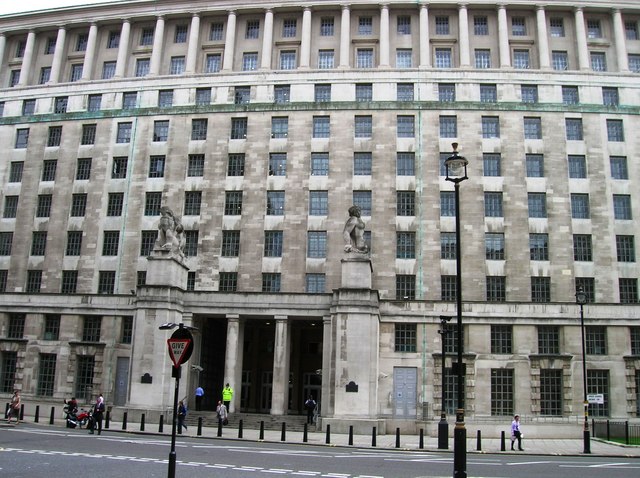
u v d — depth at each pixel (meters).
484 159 57.41
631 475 22.33
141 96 63.12
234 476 19.02
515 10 62.56
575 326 51.28
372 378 45.25
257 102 61.09
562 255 54.88
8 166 64.19
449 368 51.16
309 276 56.25
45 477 17.89
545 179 56.56
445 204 56.72
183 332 16.88
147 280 48.22
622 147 57.34
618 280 54.59
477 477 20.75
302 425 44.38
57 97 65.06
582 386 50.09
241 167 59.72
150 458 23.23
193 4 64.56
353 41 63.19
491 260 55.16
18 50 69.56
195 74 62.59
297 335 58.50
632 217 55.94
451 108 58.47
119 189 60.91
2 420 40.72
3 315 57.34
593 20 62.50
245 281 56.69
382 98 59.72
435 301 52.00
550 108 57.97
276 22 64.81
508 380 50.69
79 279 59.34
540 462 27.50
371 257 55.78
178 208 59.28
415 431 43.69
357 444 34.09
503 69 59.69
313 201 57.88
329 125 59.44
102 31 67.38
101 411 34.75
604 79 59.09
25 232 61.75
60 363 55.06
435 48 62.72
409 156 58.12
